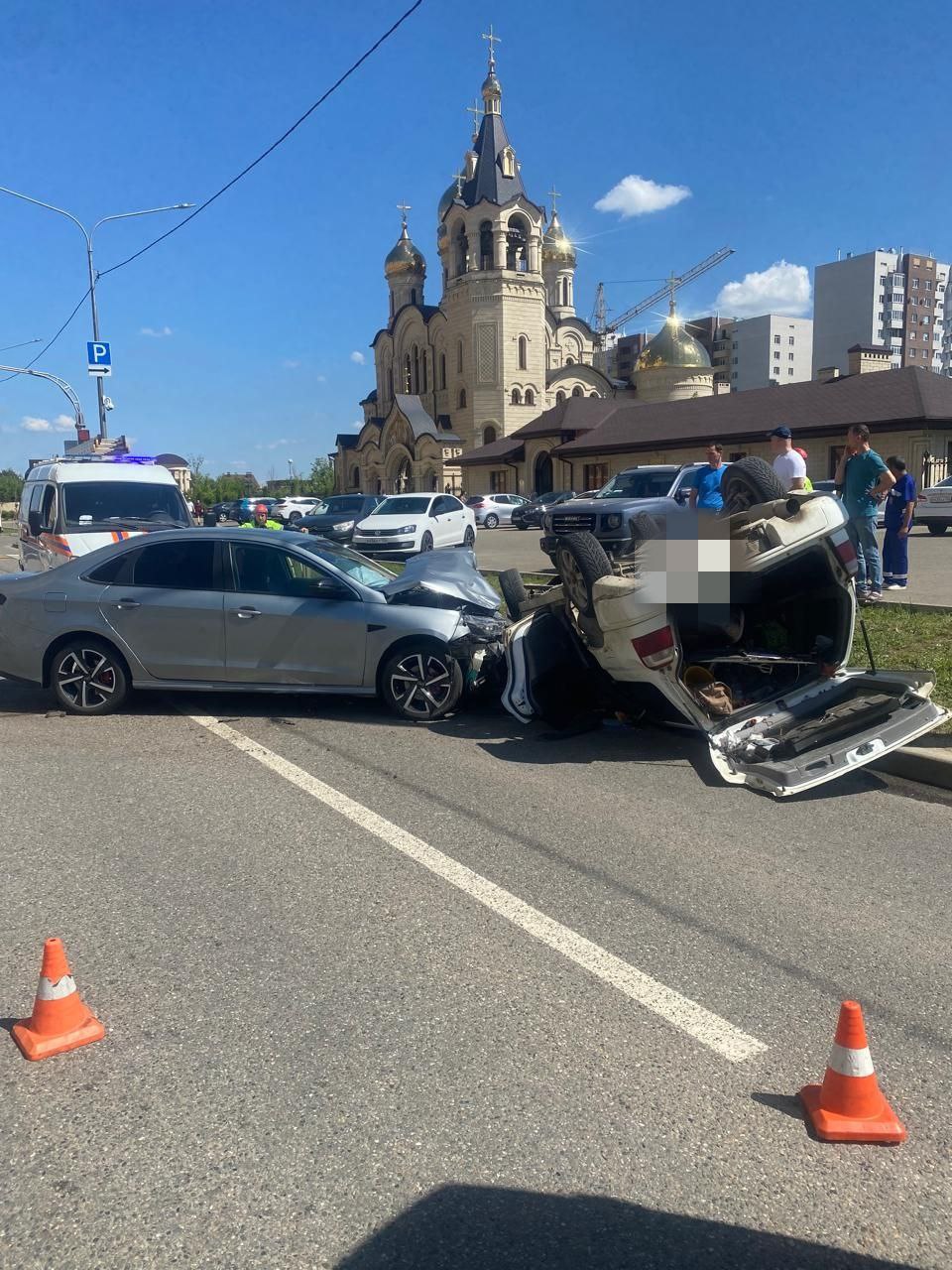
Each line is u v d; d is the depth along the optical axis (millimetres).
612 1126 2766
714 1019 3314
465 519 25969
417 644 7387
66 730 7242
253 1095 2906
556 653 6969
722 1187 2529
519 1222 2410
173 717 7645
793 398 40969
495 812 5418
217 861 4703
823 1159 2633
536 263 63656
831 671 6297
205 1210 2447
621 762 6387
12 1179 2562
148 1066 3059
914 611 10258
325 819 5312
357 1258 2299
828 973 3617
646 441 43938
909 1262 2291
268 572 7637
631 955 3756
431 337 68625
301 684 7551
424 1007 3389
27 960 3730
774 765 5473
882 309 138875
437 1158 2637
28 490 14648
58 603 7617
